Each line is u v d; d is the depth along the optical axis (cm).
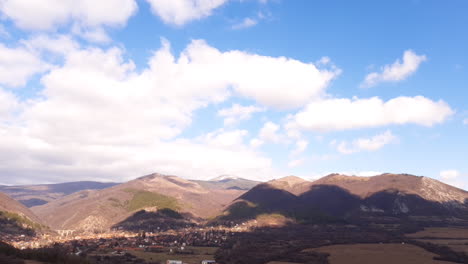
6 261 10694
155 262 19175
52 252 12375
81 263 12544
